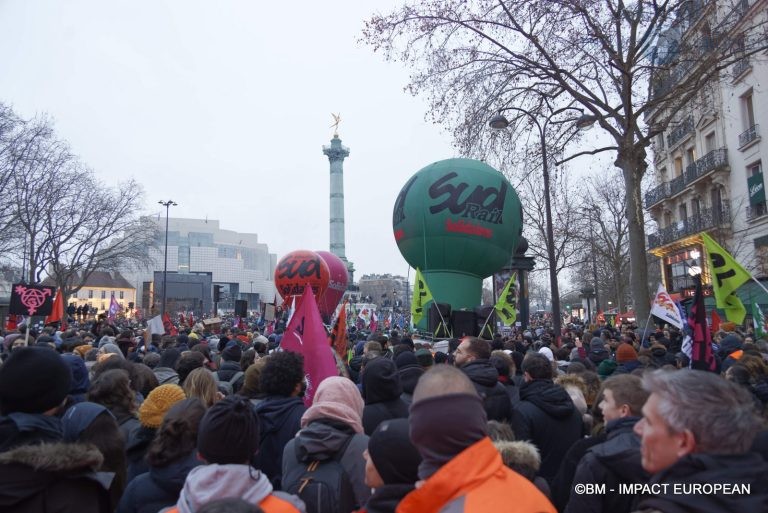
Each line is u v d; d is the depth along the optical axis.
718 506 1.72
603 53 17.16
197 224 159.75
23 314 9.82
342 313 8.42
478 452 1.89
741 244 27.08
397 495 2.35
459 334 13.96
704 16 17.00
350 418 3.30
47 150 34.31
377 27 17.53
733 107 28.00
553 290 16.25
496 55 18.23
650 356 7.42
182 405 3.17
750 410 1.92
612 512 2.77
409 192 16.14
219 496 2.31
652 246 38.16
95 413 3.29
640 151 17.28
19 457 2.36
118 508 3.02
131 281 142.25
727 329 13.61
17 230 34.25
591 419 4.88
